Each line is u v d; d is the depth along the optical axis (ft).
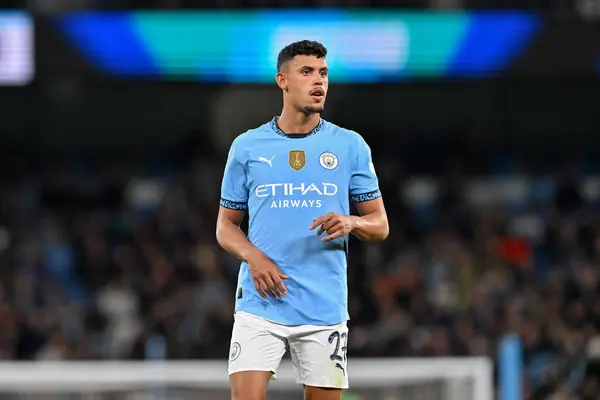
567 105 222.28
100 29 166.20
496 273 143.43
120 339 132.46
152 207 193.47
